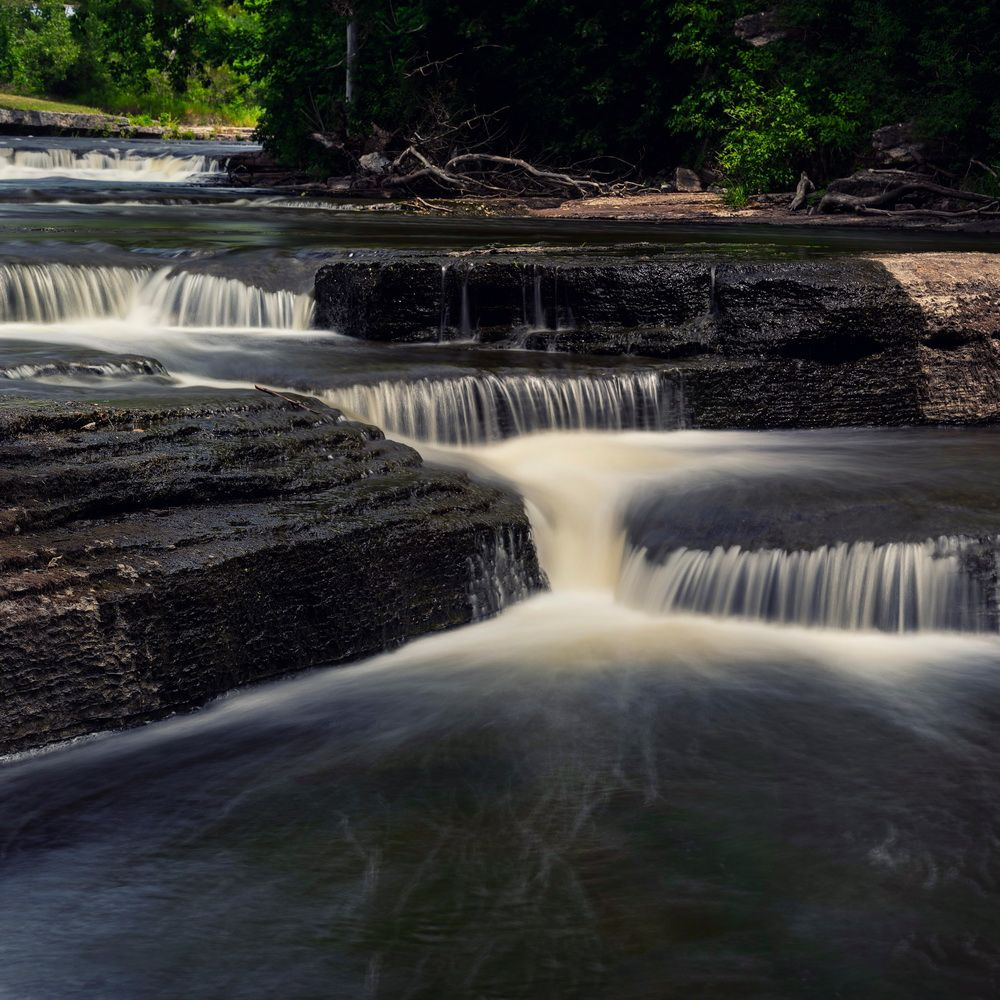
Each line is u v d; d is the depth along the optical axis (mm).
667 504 8398
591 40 30219
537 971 4371
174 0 39344
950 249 16375
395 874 4969
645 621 7703
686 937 4559
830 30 28766
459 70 31203
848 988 4281
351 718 6336
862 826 5301
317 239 15789
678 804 5480
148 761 5898
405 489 7445
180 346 10680
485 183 28516
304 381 9391
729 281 11055
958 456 9695
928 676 6867
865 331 10922
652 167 31297
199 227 17469
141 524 6473
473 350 11055
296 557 6691
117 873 5008
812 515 8031
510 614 7770
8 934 4617
